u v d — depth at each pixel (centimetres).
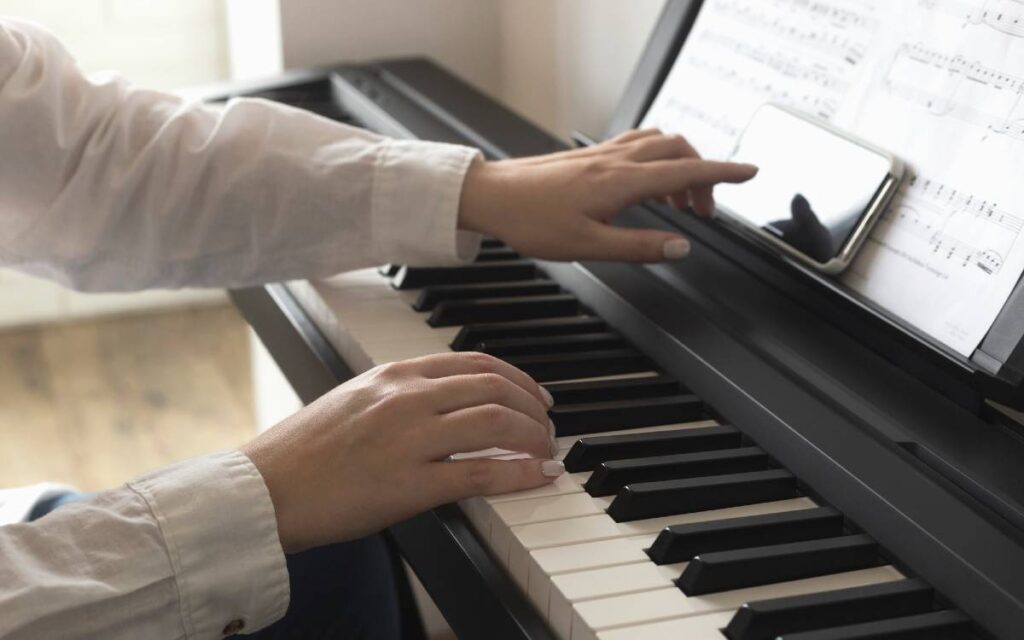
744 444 87
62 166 106
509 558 79
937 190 91
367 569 104
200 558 78
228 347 256
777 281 100
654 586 75
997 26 90
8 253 107
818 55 101
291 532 80
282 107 108
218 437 221
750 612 72
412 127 130
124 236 107
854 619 74
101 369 245
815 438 84
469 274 107
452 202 102
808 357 91
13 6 236
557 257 101
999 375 83
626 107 116
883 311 91
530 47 163
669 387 92
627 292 101
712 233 105
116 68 246
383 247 104
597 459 84
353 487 80
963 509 78
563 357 94
